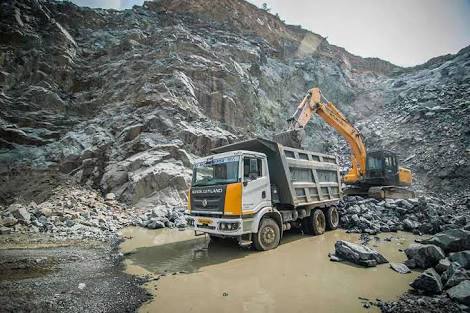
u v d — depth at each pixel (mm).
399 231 9250
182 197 13430
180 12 36469
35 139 15570
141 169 14281
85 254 6891
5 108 16281
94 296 4367
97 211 11719
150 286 4848
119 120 17391
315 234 9047
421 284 4422
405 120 27031
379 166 14797
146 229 10117
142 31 26359
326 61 39156
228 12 38094
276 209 7828
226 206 6504
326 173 10250
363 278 5094
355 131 15453
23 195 12805
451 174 18734
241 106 22438
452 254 5195
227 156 7207
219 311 3881
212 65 23031
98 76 20797
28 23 21094
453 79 30812
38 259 6340
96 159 15250
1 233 8719
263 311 3871
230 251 7191
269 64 31359
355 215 10109
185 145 16500
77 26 25125
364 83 40438
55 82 19359
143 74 20297
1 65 17984
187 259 6539
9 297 4176
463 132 21812
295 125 12180
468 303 3863
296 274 5383
